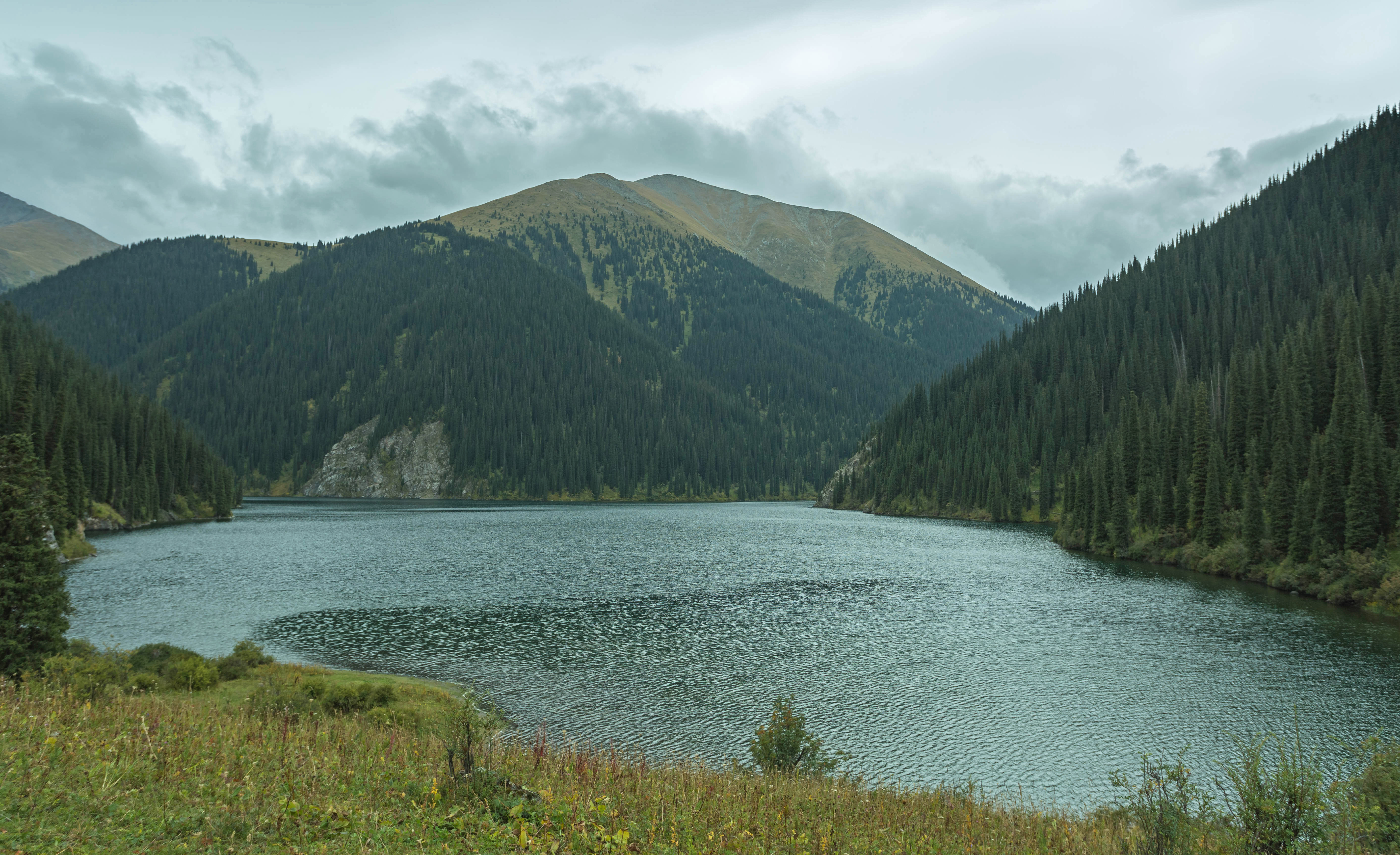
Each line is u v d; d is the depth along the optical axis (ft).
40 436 378.12
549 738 115.24
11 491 112.47
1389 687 143.23
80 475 422.82
